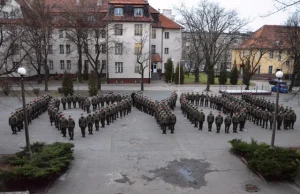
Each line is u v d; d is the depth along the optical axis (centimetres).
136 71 4925
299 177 1253
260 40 5097
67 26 4144
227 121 2019
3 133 1969
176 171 1340
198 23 4494
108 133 1994
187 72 7031
